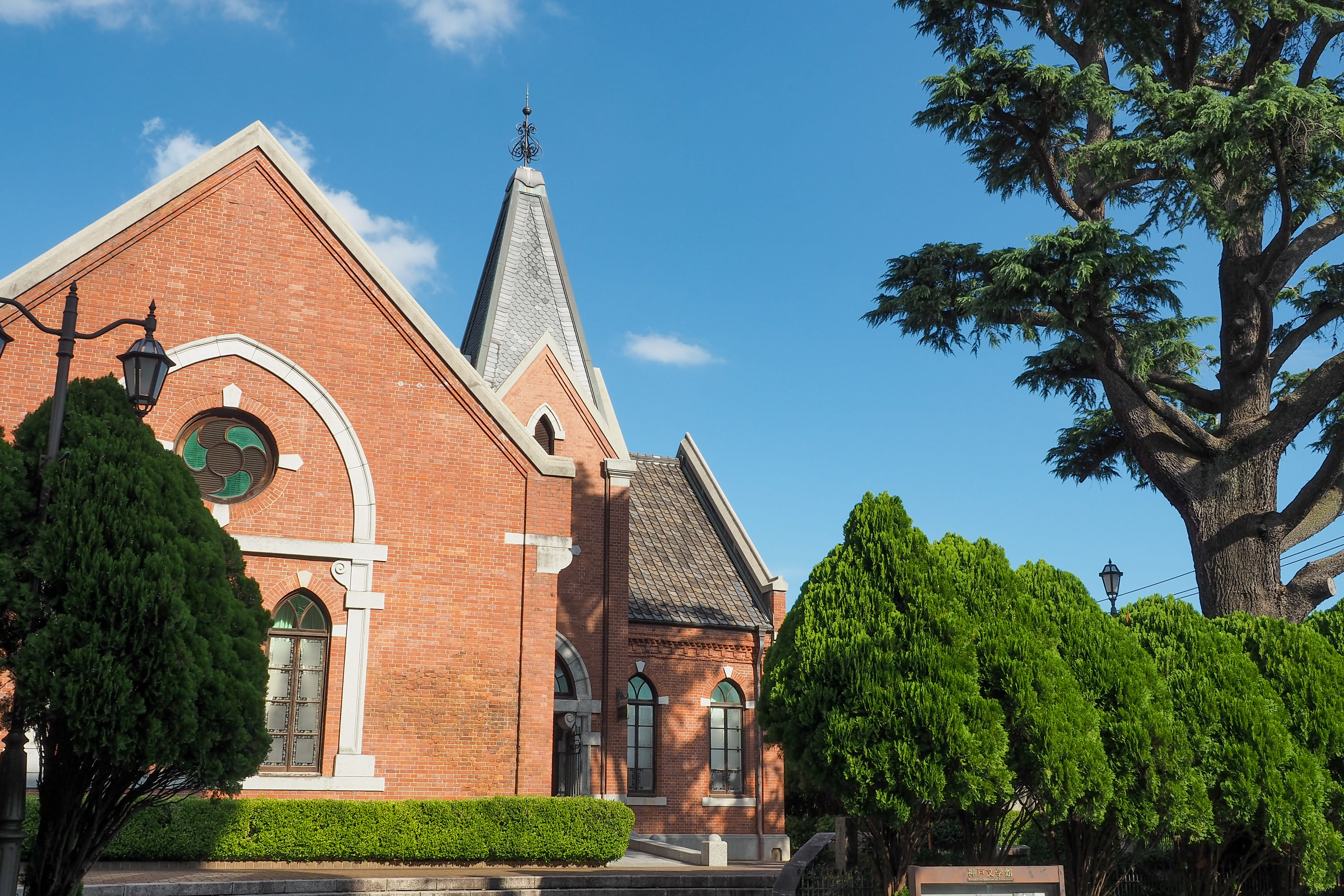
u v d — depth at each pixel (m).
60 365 10.85
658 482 35.19
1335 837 14.23
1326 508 20.72
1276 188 18.27
